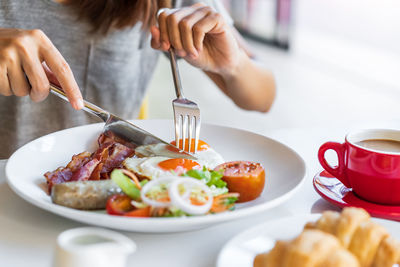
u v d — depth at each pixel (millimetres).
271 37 3533
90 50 927
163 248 537
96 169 622
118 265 436
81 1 893
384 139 630
